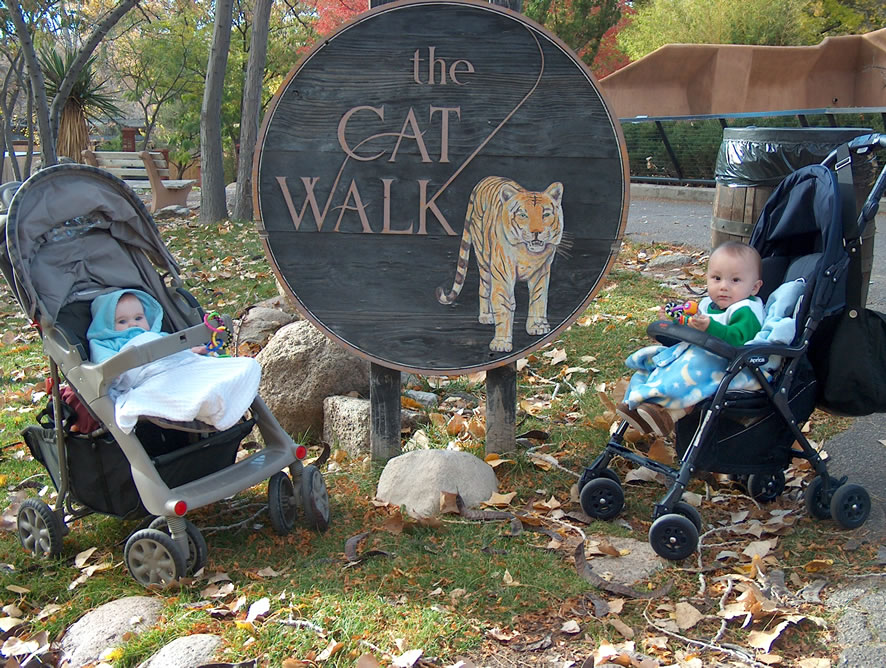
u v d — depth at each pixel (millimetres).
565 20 20047
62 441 3773
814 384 3924
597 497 3984
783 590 3338
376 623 3195
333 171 4258
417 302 4395
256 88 13250
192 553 3598
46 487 4648
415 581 3479
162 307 4324
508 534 3840
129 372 3717
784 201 4086
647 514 4070
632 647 3014
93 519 4301
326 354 5156
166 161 15812
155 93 26547
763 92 17047
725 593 3316
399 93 4180
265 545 3893
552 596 3355
